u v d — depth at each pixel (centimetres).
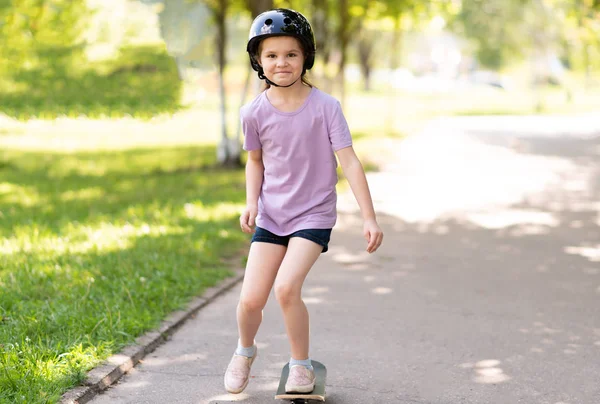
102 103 1352
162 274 728
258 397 473
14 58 1328
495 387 495
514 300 717
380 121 3622
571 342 591
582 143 2634
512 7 5016
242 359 461
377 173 1747
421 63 9719
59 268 735
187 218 1092
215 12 1842
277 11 419
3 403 421
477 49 5909
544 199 1397
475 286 771
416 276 812
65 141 2647
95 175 1764
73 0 1344
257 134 443
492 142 2612
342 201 1352
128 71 1376
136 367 519
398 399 473
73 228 982
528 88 7400
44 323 559
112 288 676
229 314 654
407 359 546
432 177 1691
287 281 426
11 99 1327
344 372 518
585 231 1095
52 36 1336
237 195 1374
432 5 3203
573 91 7275
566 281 796
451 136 2848
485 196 1426
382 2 2634
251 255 450
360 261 885
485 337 600
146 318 593
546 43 5081
